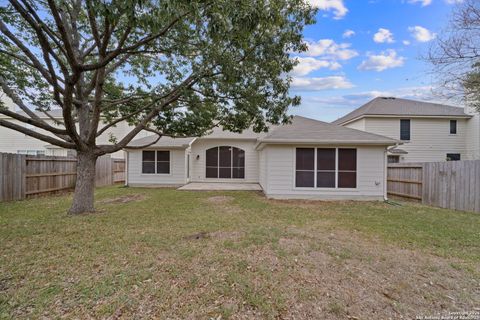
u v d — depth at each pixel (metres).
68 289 2.95
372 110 18.47
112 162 15.88
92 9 3.69
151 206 8.17
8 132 20.30
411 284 3.17
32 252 4.04
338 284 3.13
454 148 18.03
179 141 14.88
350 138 9.65
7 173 8.79
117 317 2.49
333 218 6.71
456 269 3.60
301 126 11.15
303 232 5.25
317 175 9.98
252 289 2.97
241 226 5.65
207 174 16.36
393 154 17.28
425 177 9.32
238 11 4.04
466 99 11.08
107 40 4.97
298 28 6.48
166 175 14.73
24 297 2.78
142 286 3.02
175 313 2.56
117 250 4.13
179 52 6.39
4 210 7.29
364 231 5.46
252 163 16.23
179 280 3.16
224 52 6.05
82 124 7.24
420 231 5.49
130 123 9.25
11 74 7.27
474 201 7.61
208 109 8.75
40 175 10.16
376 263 3.75
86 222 5.93
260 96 7.25
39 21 4.19
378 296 2.91
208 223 5.91
